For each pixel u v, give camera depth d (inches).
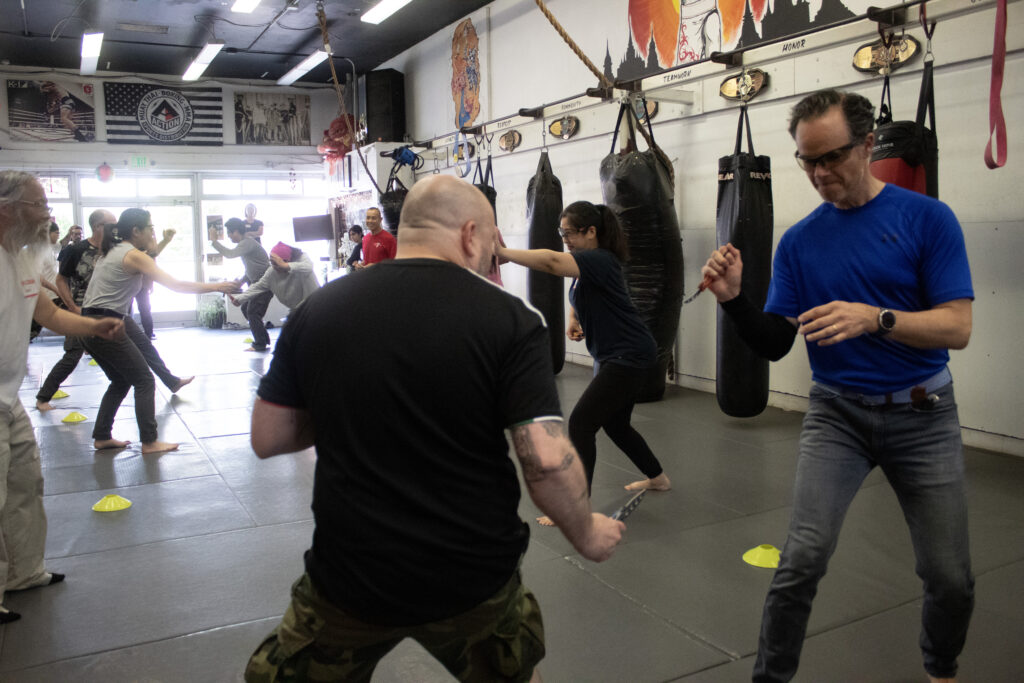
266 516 149.6
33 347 416.8
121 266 179.0
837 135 69.4
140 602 112.8
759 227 183.0
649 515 144.0
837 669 91.3
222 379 306.7
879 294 72.5
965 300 68.9
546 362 52.6
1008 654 93.4
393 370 50.4
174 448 199.2
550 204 263.4
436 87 430.0
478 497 51.8
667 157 242.8
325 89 539.2
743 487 159.5
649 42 270.1
